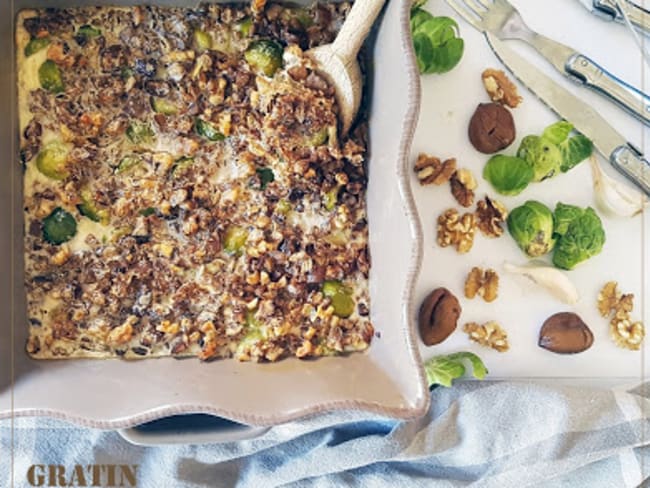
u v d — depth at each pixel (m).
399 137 0.35
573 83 0.43
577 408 0.43
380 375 0.38
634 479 0.43
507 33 0.43
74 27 0.40
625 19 0.43
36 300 0.40
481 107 0.43
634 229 0.44
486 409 0.43
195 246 0.40
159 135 0.40
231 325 0.40
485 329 0.43
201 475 0.43
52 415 0.36
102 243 0.40
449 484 0.43
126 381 0.38
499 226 0.43
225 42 0.41
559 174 0.44
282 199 0.40
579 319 0.43
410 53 0.35
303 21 0.41
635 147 0.44
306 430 0.43
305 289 0.40
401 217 0.36
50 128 0.40
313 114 0.39
